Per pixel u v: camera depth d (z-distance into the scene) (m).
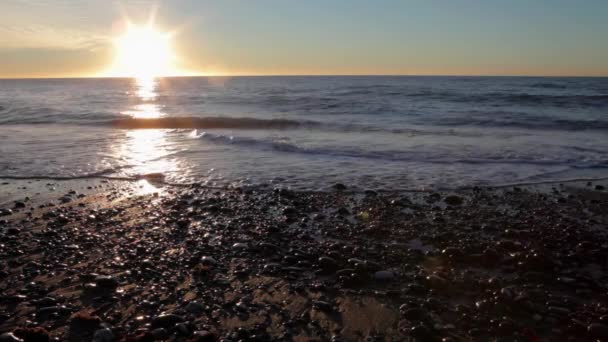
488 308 4.43
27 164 12.00
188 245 6.34
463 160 12.27
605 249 6.05
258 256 5.90
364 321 4.23
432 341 3.88
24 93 50.72
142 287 4.93
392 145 14.39
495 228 7.12
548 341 3.86
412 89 40.47
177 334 3.94
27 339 3.77
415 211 8.10
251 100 31.61
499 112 22.50
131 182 10.34
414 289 4.85
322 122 19.30
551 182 10.16
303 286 4.98
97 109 26.84
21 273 5.33
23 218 7.66
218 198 9.00
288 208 8.16
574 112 22.59
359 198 8.98
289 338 3.93
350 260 5.59
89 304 4.52
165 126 20.34
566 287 4.96
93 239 6.60
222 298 4.68
